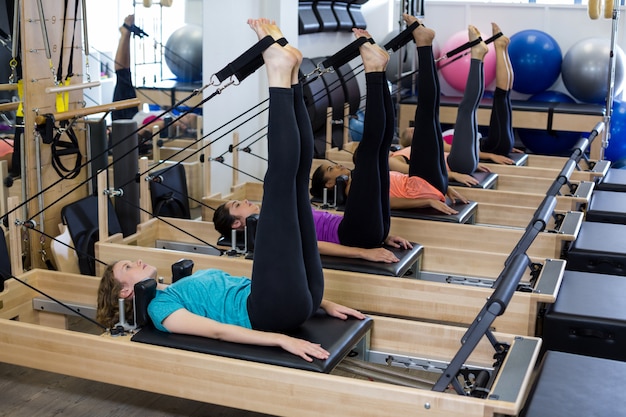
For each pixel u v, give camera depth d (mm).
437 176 4586
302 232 2807
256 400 2617
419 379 2797
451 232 4227
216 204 4957
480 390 2471
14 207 3537
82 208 4254
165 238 4422
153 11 4969
